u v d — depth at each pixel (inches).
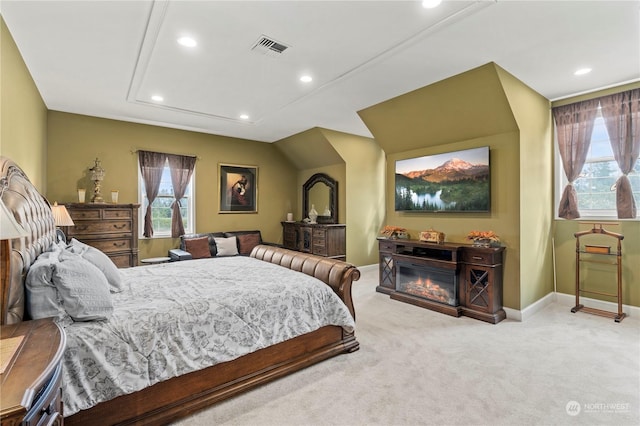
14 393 31.9
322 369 96.7
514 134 138.8
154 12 88.7
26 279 61.2
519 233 137.9
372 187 255.1
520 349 110.0
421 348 111.2
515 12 89.7
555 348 110.6
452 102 143.2
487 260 138.3
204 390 78.4
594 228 145.9
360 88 145.9
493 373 94.0
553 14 90.5
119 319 68.9
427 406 78.7
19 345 43.7
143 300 81.0
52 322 53.2
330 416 75.1
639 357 103.6
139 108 175.3
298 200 284.4
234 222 249.6
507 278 141.7
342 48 109.7
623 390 85.1
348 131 230.4
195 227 229.8
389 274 181.3
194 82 139.8
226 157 244.8
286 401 80.8
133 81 137.8
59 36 101.7
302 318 96.8
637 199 140.0
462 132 153.3
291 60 118.6
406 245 170.7
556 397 82.2
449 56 115.3
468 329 128.5
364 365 99.2
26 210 69.2
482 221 150.4
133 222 180.1
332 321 104.2
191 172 225.3
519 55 115.0
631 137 139.1
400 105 160.6
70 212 163.2
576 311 148.7
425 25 96.0
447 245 151.5
